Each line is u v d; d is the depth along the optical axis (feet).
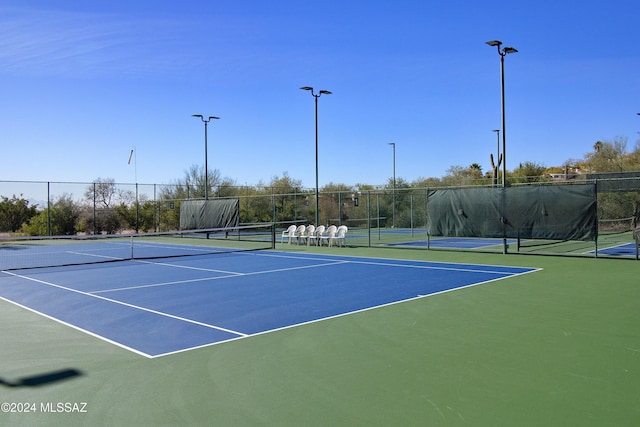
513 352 20.15
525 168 160.45
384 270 46.62
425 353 20.11
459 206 61.00
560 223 53.62
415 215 120.37
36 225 100.68
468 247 71.72
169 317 27.25
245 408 14.78
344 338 22.52
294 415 14.26
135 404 15.17
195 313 28.25
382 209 122.93
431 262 52.85
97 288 37.58
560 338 22.20
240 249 72.84
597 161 147.23
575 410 14.44
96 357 19.98
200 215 96.73
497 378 17.15
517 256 57.16
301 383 16.83
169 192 124.57
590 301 30.66
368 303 30.60
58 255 67.21
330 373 17.80
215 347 21.33
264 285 38.22
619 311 27.76
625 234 93.40
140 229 111.14
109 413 14.53
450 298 31.99
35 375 17.90
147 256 64.08
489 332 23.34
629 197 99.09
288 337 22.80
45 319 27.09
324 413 14.37
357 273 44.68
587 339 22.02
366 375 17.56
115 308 29.91
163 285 38.70
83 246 83.51
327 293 34.35
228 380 17.19
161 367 18.67
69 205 103.19
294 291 35.32
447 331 23.58
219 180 139.54
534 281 38.75
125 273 46.39
